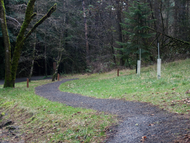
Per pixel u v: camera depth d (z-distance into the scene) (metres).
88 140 4.75
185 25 23.27
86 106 7.52
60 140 5.15
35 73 38.06
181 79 10.06
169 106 5.98
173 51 19.56
